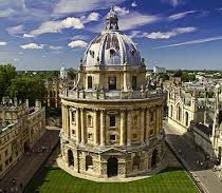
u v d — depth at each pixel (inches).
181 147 4517.7
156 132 3791.8
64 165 3772.1
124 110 3410.4
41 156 4094.5
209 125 4409.5
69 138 3730.3
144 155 3535.9
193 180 3329.2
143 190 3107.8
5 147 3491.6
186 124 5162.4
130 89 3560.5
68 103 3646.7
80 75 3833.7
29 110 4753.9
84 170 3550.7
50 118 6151.6
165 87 7190.0
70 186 3201.3
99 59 3565.5
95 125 3449.8
